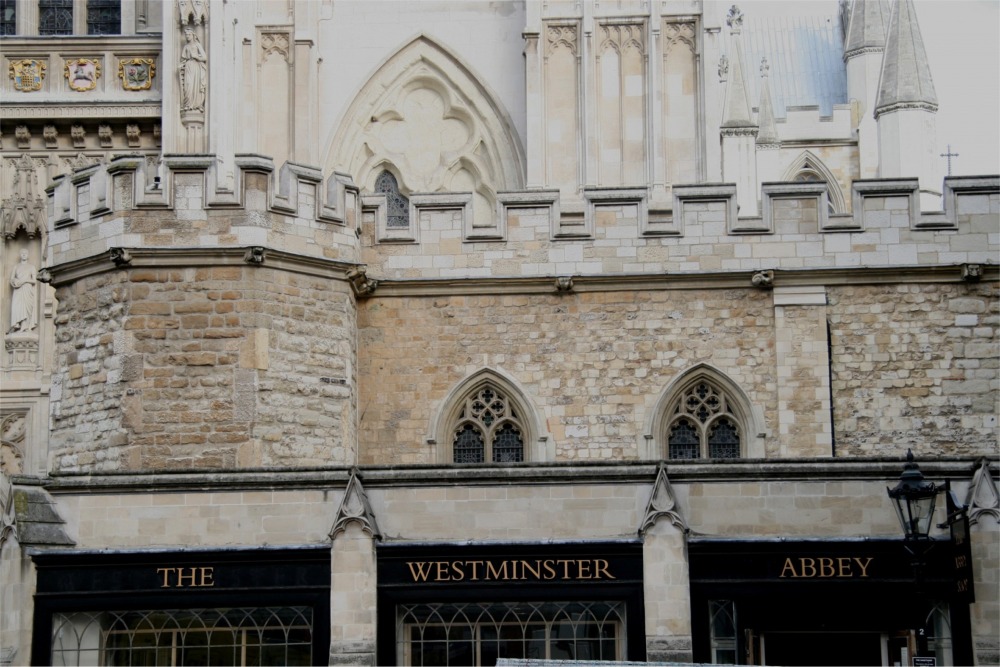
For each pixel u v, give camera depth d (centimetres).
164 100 4009
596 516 2248
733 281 2947
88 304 2897
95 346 2875
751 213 4884
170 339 2823
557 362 2953
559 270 2970
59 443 2917
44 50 4178
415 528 2259
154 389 2809
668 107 4169
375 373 2975
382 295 2992
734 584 2212
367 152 4291
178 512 2278
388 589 2234
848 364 2925
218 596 2241
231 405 2794
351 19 4316
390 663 2222
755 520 2239
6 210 4106
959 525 2183
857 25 6788
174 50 4028
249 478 2278
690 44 4188
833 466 2242
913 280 2934
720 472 2245
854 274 2933
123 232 2848
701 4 4175
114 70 4181
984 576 2203
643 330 2953
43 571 2253
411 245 2997
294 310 2866
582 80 4162
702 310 2952
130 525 2280
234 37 4122
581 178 4138
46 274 2975
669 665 1894
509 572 2233
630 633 2203
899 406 2909
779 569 2216
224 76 4047
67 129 4141
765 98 6041
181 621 2252
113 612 2255
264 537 2264
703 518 2242
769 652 2211
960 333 2922
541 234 2988
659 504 2219
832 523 2234
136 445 2794
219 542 2264
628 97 4181
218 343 2817
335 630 2217
